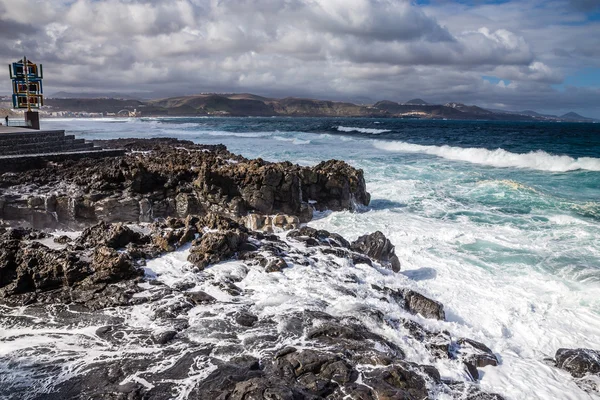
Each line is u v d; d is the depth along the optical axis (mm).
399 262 13773
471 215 19500
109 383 6348
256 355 7102
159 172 19188
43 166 22688
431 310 9984
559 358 8336
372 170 31016
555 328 10094
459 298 11508
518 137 70250
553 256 14102
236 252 11648
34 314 8523
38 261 9695
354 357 7000
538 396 7246
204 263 10820
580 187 25484
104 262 9828
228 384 6191
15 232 11422
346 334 7699
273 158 36719
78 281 9648
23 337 7656
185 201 18328
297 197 19422
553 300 11336
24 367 6723
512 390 7367
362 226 18250
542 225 17625
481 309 10922
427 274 13164
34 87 34781
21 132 26531
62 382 6363
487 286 12188
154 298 9094
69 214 17078
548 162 33094
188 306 8859
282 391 5660
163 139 44719
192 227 12406
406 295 10344
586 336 9773
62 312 8617
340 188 20828
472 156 37844
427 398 6332
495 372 7926
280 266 10914
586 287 11891
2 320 8281
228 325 8109
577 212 19406
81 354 7117
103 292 9266
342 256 12305
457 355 8117
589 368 7949
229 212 18172
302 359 6695
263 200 18750
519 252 14648
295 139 59719
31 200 16688
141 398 5984
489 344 9117
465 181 26750
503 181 25594
